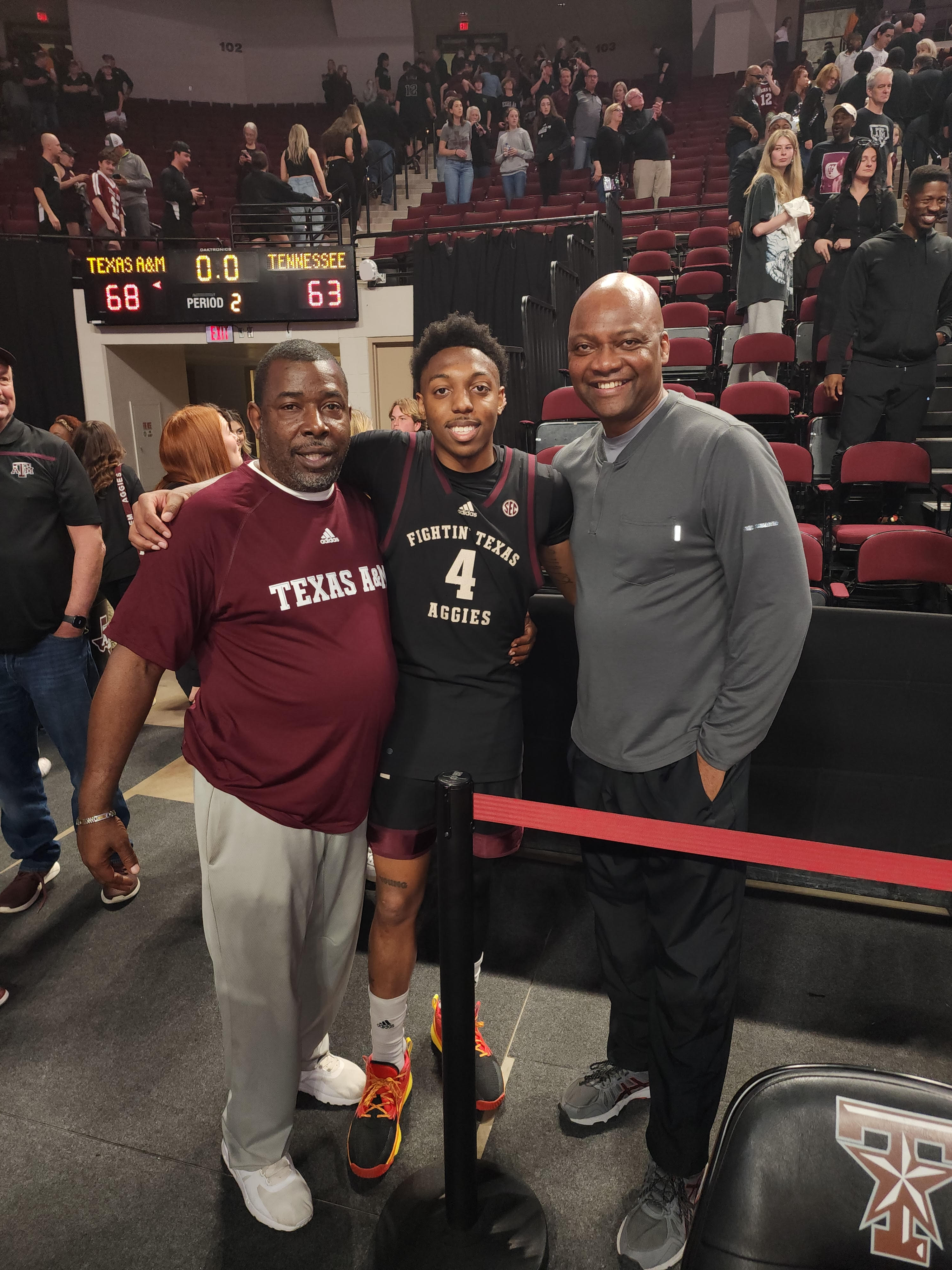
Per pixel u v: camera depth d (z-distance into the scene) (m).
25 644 2.43
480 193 11.86
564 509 1.58
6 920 2.57
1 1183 1.69
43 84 12.80
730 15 14.61
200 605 1.39
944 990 2.20
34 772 2.64
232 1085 1.58
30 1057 2.02
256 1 15.15
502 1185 1.61
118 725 1.39
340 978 1.73
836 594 3.44
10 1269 1.52
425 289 8.09
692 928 1.49
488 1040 2.06
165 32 14.97
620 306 1.38
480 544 1.54
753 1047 2.01
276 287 8.05
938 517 4.49
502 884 2.69
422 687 1.59
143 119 14.41
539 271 7.79
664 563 1.43
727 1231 0.83
